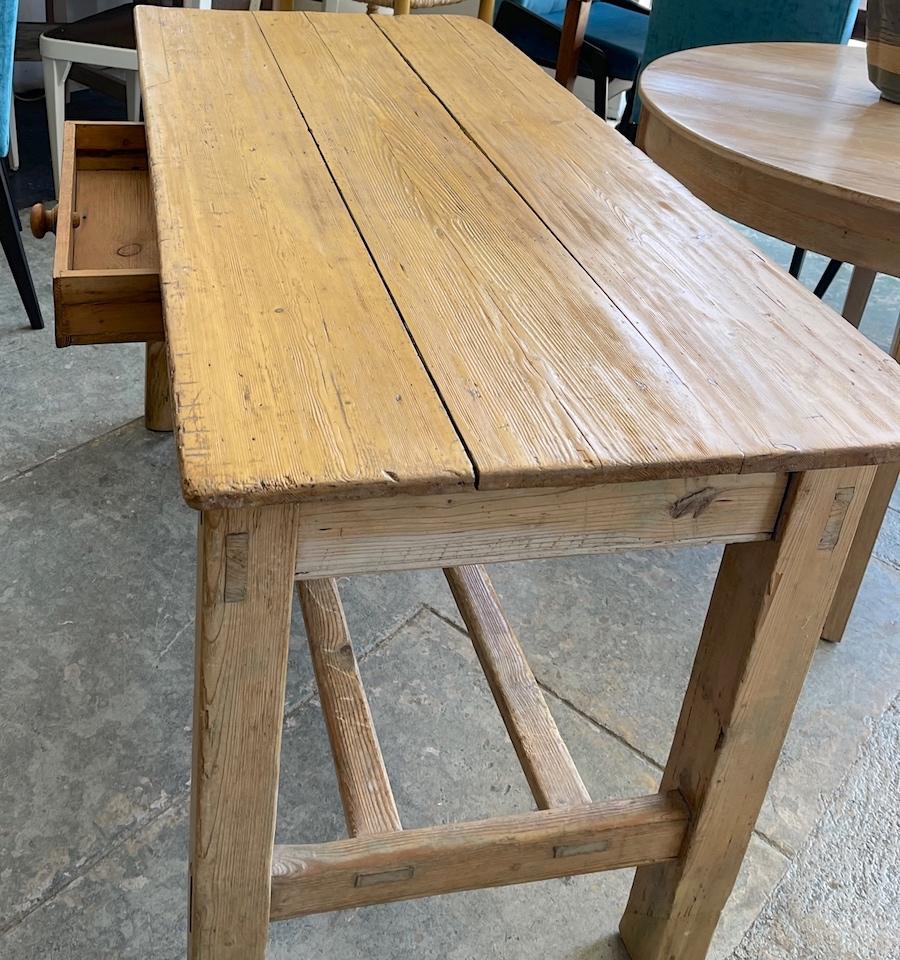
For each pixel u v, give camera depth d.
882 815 1.46
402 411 0.76
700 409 0.81
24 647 1.56
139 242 1.45
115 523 1.82
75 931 1.20
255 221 1.03
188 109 1.30
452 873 1.02
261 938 0.99
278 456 0.70
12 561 1.71
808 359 0.90
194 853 0.92
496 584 1.81
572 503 0.82
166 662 1.57
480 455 0.73
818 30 2.31
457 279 0.97
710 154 1.45
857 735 1.58
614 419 0.79
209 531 0.73
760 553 0.92
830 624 1.74
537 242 1.06
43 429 2.03
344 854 0.98
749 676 0.97
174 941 1.20
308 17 1.79
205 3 2.92
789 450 0.77
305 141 1.25
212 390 0.76
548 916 1.29
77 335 1.28
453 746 1.50
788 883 1.35
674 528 0.87
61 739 1.43
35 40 3.16
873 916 1.32
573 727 1.54
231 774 0.86
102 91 3.25
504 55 1.71
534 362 0.85
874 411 0.84
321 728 1.50
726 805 1.06
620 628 1.74
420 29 1.81
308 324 0.86
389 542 0.79
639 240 1.09
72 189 1.45
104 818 1.33
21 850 1.28
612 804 1.08
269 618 0.79
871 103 1.71
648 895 1.19
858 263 1.34
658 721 1.57
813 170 1.35
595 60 3.08
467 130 1.35
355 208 1.09
